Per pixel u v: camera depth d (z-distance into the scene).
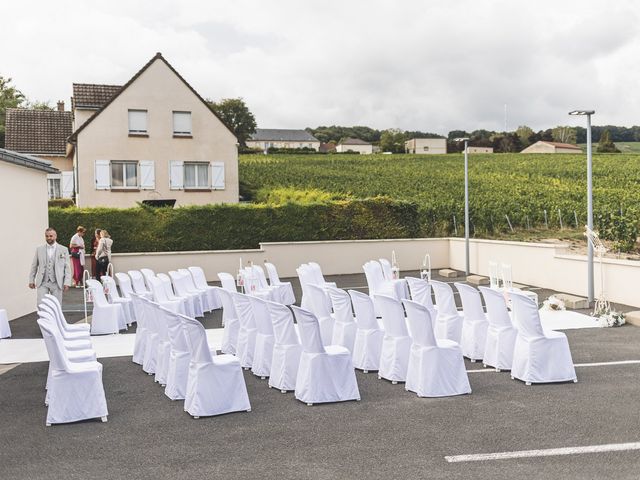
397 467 5.11
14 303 13.91
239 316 9.12
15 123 33.88
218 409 6.68
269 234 22.84
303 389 7.12
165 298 12.06
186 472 5.11
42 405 7.19
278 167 53.34
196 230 22.20
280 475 5.00
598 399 6.96
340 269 22.98
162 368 8.04
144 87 28.30
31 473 5.15
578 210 29.36
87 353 7.41
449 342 7.55
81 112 29.81
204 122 29.16
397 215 24.14
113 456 5.51
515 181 44.16
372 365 8.65
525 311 7.70
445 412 6.61
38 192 15.61
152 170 28.42
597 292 14.63
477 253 21.23
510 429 6.00
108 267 18.30
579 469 4.97
